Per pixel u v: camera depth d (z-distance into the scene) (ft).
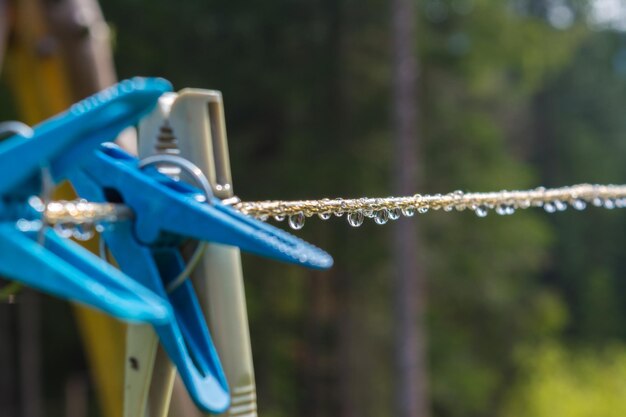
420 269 45.34
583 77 75.10
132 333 3.73
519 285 53.78
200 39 44.27
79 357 49.39
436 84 47.60
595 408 51.37
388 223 45.44
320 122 45.83
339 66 45.27
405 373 37.11
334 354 49.01
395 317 37.65
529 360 52.44
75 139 2.65
